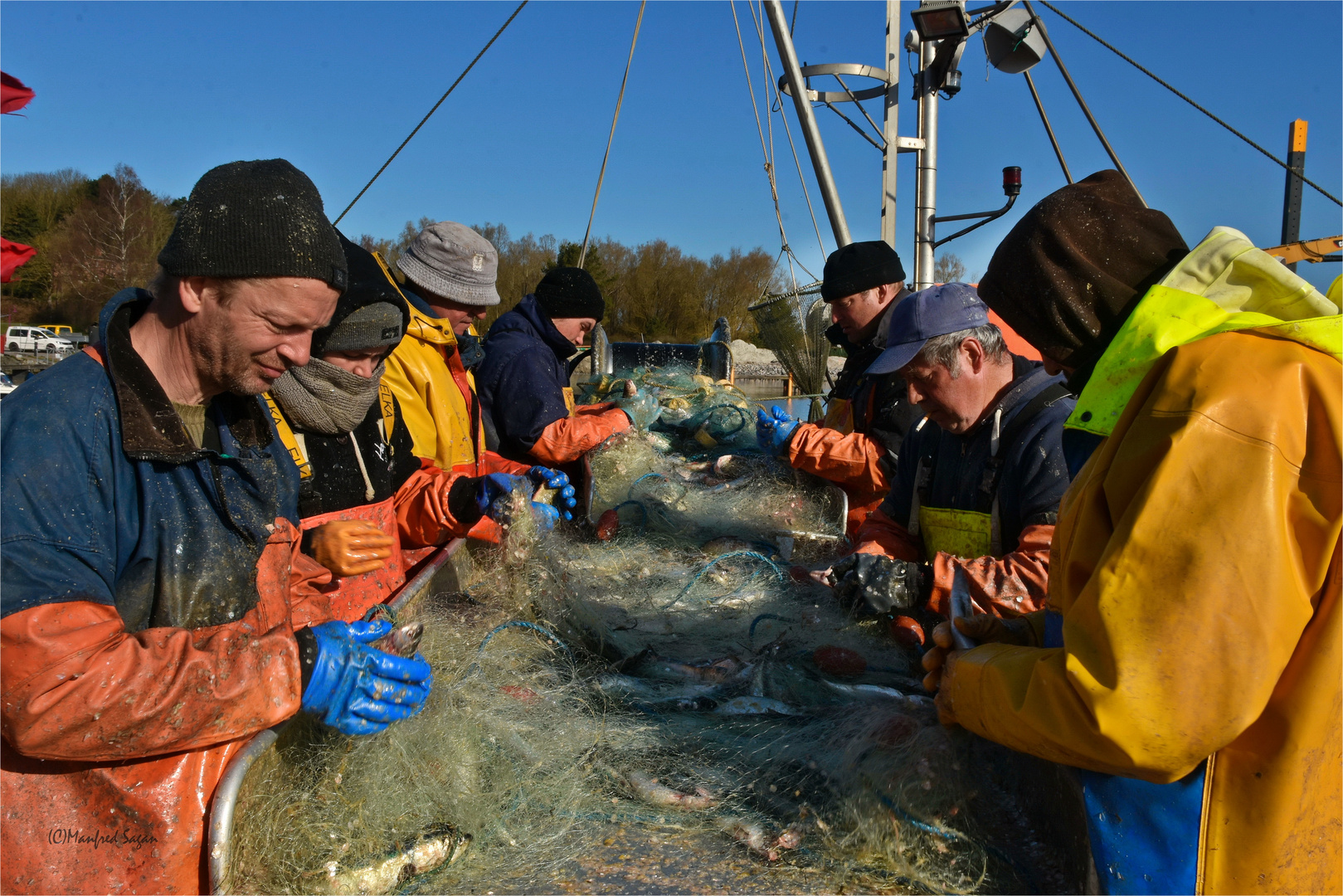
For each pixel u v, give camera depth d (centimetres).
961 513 268
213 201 144
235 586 161
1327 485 115
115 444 145
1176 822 129
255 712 139
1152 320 138
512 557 277
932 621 250
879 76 718
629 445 591
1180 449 119
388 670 153
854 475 414
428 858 162
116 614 137
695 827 182
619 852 174
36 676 125
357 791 167
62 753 129
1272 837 122
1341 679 118
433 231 349
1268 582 113
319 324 156
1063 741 127
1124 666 117
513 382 429
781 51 712
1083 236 150
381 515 260
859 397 432
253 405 175
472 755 190
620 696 235
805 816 182
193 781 143
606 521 431
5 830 136
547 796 189
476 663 220
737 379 1664
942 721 167
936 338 254
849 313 439
